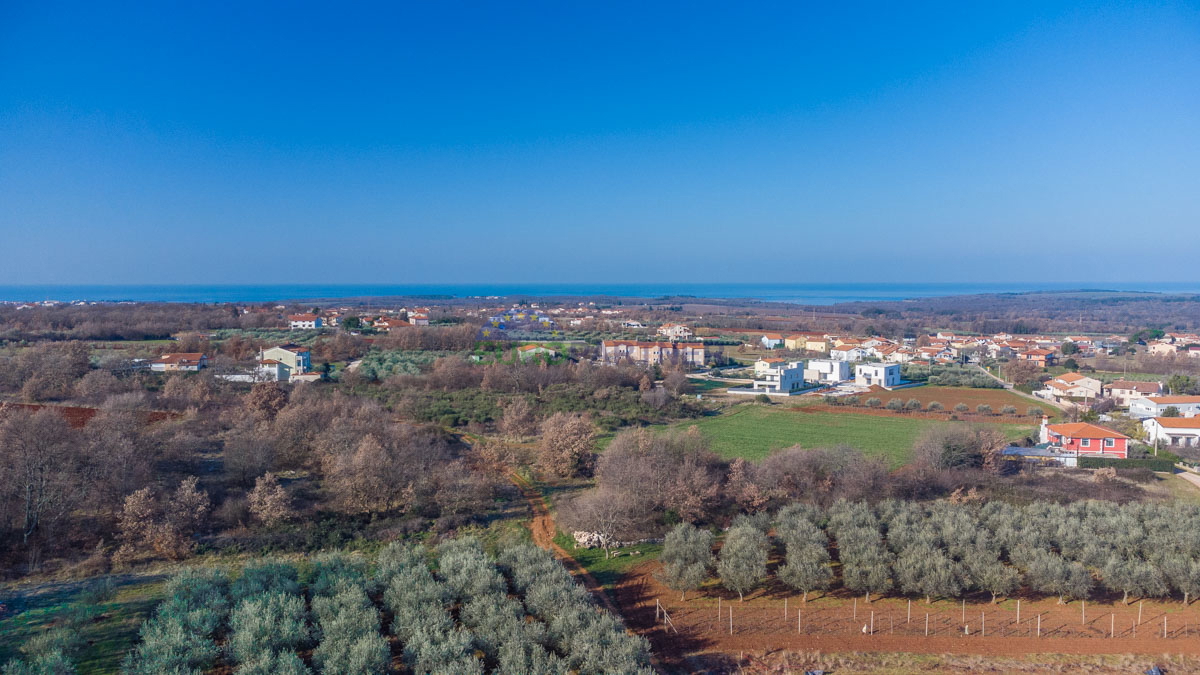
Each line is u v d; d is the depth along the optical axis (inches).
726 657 1531.7
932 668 1497.3
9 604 1547.7
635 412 3981.3
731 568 1792.6
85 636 1395.2
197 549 1919.3
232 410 3225.9
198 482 2321.6
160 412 3169.3
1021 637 1617.9
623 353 6525.6
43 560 1785.2
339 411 3265.3
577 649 1384.1
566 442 2844.5
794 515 2183.8
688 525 2068.2
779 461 2620.6
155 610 1488.7
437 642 1363.2
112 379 3599.9
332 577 1610.5
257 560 1809.8
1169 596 1813.5
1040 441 3294.8
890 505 2214.6
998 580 1754.4
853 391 5255.9
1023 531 1985.7
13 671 1169.4
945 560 1801.2
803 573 1779.0
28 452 1966.0
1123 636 1620.3
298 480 2491.4
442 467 2551.7
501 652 1353.3
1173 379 4763.8
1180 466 2910.9
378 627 1407.5
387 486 2298.2
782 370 5172.2
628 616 1708.9
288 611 1422.2
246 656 1280.8
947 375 5708.7
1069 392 4832.7
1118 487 2566.4
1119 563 1797.5
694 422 3946.9
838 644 1587.1
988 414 4224.9
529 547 1878.7
